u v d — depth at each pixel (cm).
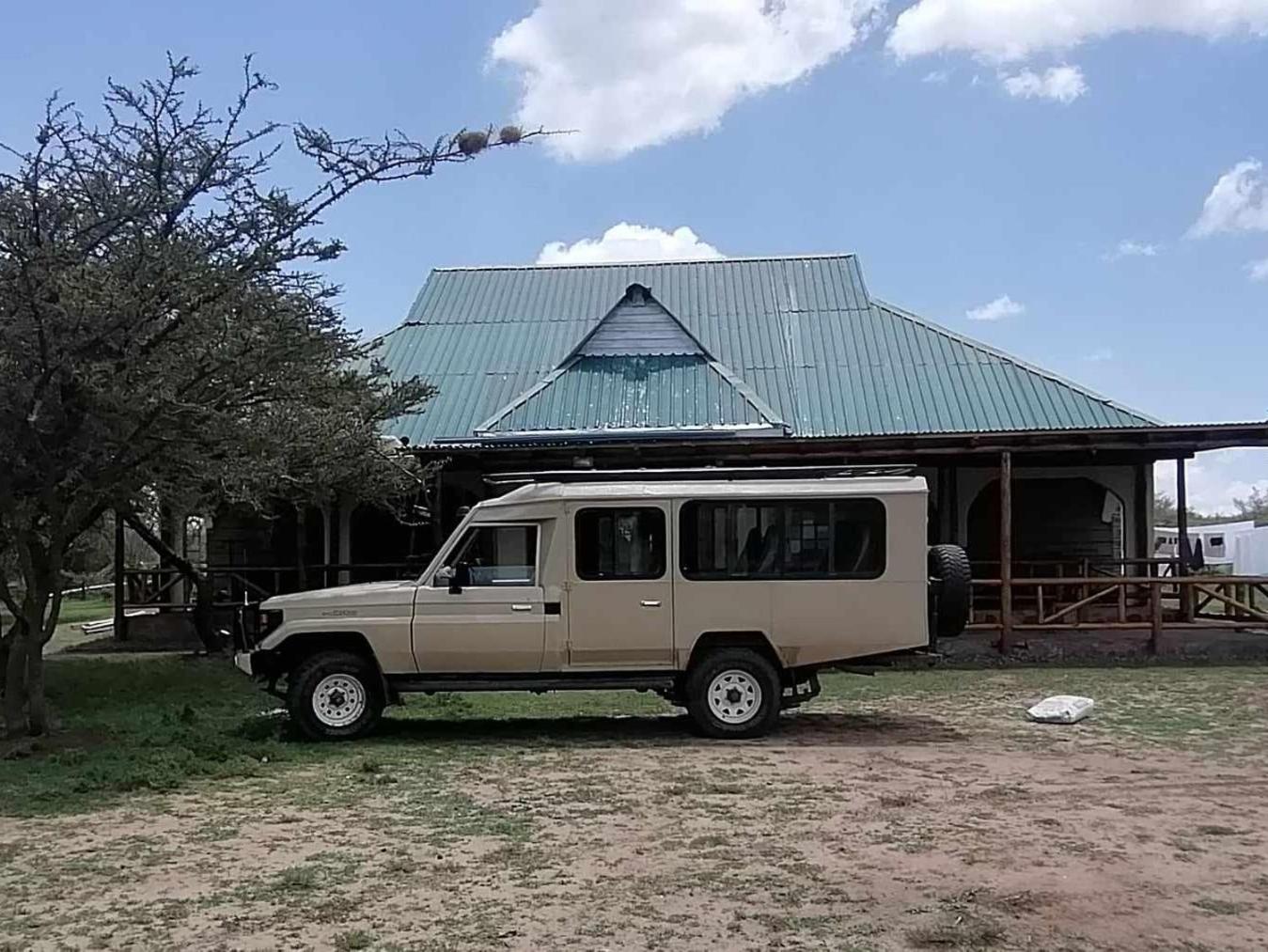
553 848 658
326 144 955
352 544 2095
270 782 853
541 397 2066
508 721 1148
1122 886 578
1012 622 1731
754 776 860
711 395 2053
